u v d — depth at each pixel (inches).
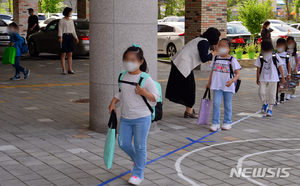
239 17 1036.5
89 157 223.3
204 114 295.6
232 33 775.1
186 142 258.1
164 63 711.1
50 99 387.2
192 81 320.5
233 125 307.4
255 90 468.1
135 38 265.7
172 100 324.2
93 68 271.9
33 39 741.9
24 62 661.9
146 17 267.3
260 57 339.9
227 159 224.5
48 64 644.7
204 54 300.0
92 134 271.1
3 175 193.0
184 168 209.0
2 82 479.5
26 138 257.4
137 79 180.2
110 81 267.3
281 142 261.1
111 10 260.8
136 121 182.7
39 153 227.8
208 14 624.1
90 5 269.3
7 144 243.3
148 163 215.8
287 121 323.0
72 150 235.0
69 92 425.4
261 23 989.8
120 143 187.5
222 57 289.3
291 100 418.6
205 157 227.5
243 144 255.3
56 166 207.5
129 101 181.9
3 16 1455.5
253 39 894.4
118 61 265.6
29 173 196.7
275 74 336.5
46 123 297.4
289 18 2015.3
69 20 548.7
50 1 1963.6
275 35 854.5
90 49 272.8
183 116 335.3
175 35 756.6
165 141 259.6
